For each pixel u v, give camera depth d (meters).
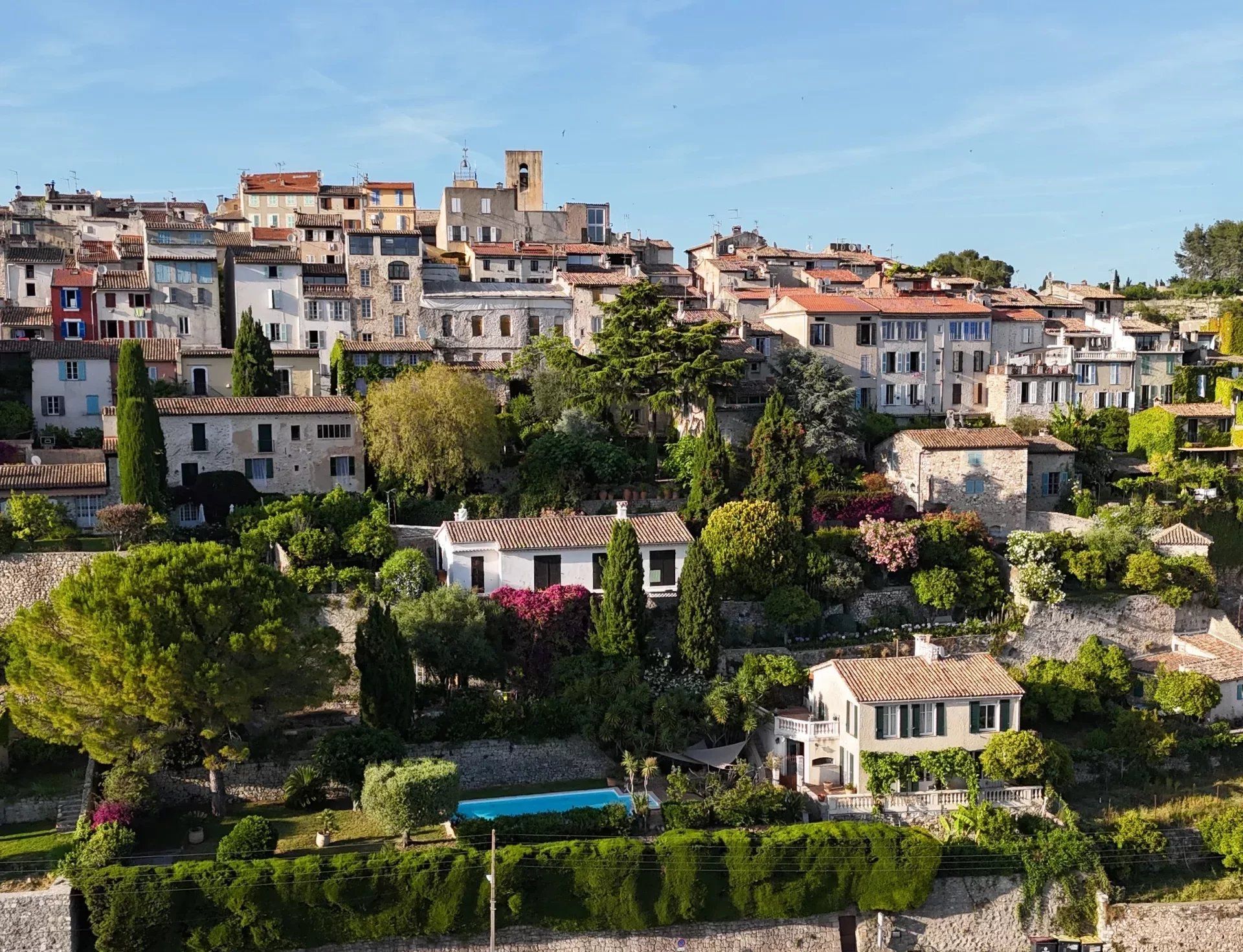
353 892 52.28
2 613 69.06
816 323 106.31
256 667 56.84
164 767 59.38
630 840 55.72
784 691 70.75
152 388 92.56
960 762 63.34
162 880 50.72
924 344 110.19
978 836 60.16
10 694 57.97
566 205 145.50
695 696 66.50
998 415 107.62
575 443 89.19
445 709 65.69
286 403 87.06
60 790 57.28
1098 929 59.28
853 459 100.19
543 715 65.19
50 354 94.56
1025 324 115.81
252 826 54.31
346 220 136.38
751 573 76.31
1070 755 68.00
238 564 58.50
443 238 140.75
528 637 70.25
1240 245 194.38
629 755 63.31
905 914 58.28
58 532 73.06
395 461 84.81
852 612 79.75
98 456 86.12
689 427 99.81
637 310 97.56
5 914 48.97
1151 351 113.25
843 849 57.22
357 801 59.38
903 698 63.75
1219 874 62.66
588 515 84.12
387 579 72.31
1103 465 100.00
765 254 133.88
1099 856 60.59
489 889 53.47
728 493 85.44
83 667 54.44
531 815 58.03
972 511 88.94
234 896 51.09
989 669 66.94
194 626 56.22
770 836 57.16
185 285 108.56
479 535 74.31
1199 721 73.81
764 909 56.53
